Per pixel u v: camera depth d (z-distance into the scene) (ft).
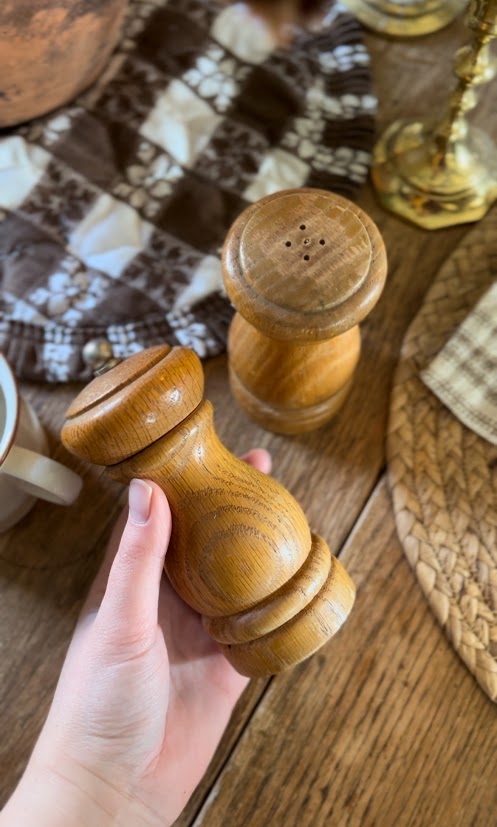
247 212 0.83
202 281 1.17
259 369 0.94
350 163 1.25
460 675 0.97
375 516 1.05
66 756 0.82
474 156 1.23
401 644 0.99
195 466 0.76
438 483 1.04
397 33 1.37
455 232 1.22
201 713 0.95
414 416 1.08
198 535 0.76
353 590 0.82
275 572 0.75
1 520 0.99
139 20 1.36
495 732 0.95
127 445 0.70
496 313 1.09
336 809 0.92
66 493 0.89
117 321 1.14
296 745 0.95
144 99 1.30
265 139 1.28
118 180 1.24
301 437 1.11
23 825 0.79
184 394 0.72
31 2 0.97
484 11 0.91
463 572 0.99
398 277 1.19
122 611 0.77
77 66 1.16
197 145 1.27
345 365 0.94
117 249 1.19
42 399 1.12
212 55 1.34
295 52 1.34
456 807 0.92
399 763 0.94
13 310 1.14
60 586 1.02
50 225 1.20
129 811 0.84
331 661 0.98
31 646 0.99
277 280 0.78
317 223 0.81
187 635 1.01
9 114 1.19
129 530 0.75
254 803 0.92
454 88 1.07
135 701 0.81
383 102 1.33
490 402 1.07
